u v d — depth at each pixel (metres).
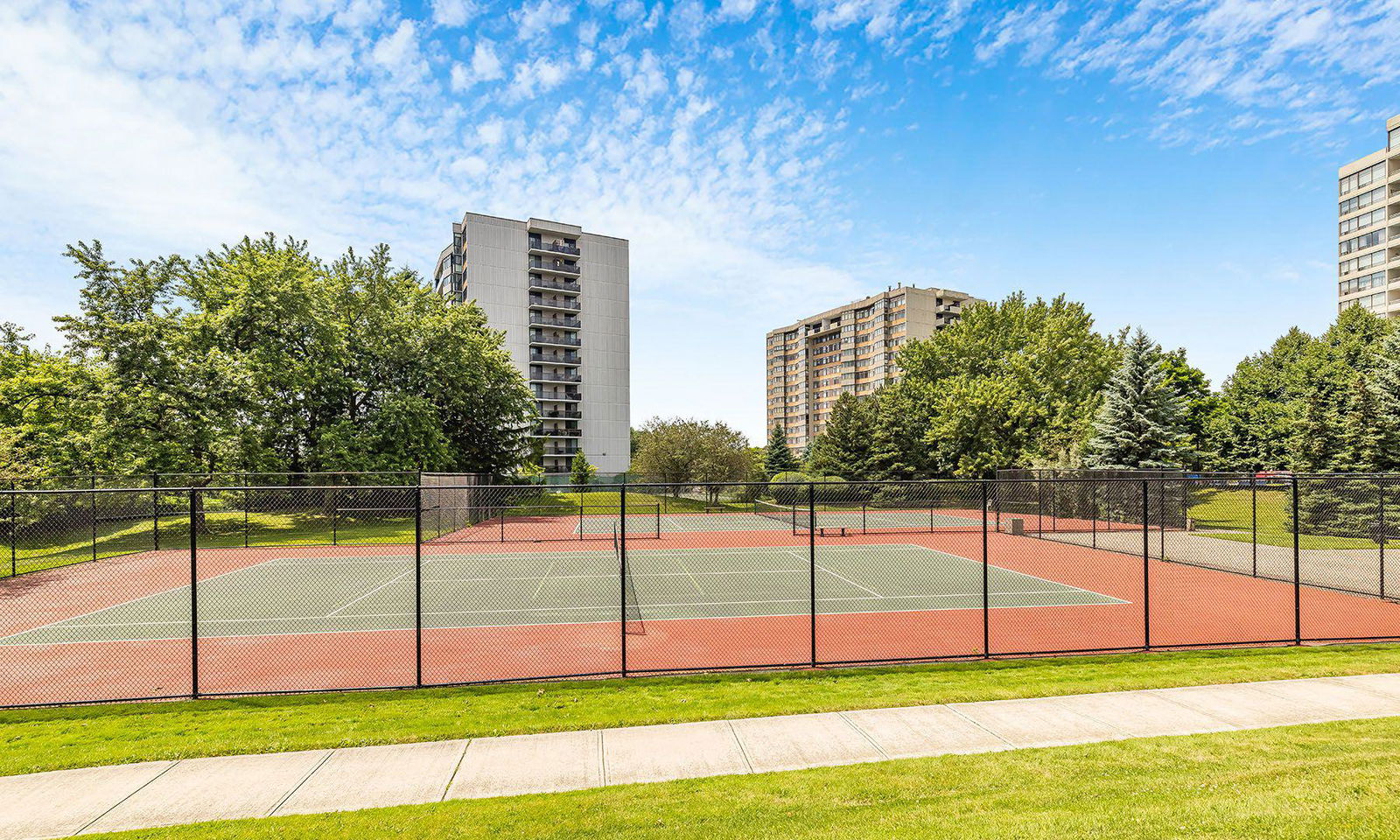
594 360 97.12
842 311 132.12
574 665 12.37
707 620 16.28
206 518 33.81
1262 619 15.46
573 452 94.62
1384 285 79.75
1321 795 6.14
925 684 10.19
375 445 40.31
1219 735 7.85
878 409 60.78
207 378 33.84
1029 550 29.14
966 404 52.44
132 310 35.03
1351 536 27.84
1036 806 6.10
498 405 50.97
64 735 8.45
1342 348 55.06
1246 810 5.88
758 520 44.19
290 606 18.36
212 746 7.93
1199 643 12.68
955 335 62.62
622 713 8.95
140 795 6.71
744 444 56.22
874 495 56.06
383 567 25.72
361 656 13.14
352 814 6.26
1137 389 40.09
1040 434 48.75
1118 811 5.93
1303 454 29.91
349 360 42.09
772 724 8.48
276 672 12.05
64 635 15.07
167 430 32.88
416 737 8.16
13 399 31.95
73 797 6.69
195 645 9.86
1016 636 14.24
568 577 23.27
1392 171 79.38
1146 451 39.25
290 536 33.78
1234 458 60.97
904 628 15.19
